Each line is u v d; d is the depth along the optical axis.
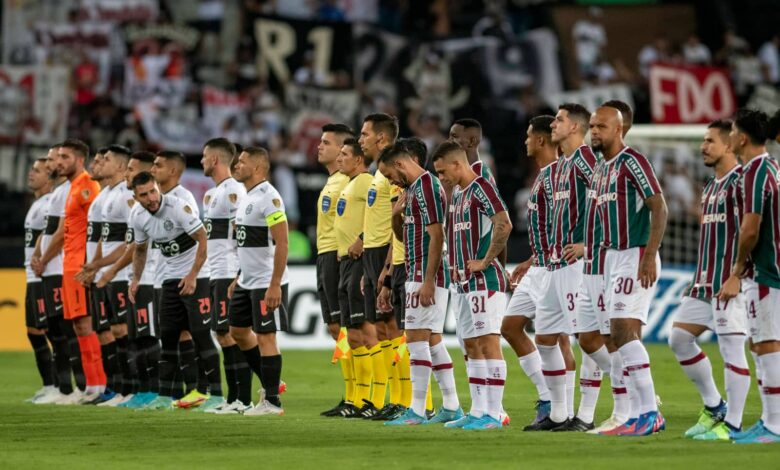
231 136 90.31
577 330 31.92
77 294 45.75
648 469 23.88
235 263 40.59
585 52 96.00
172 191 42.09
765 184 28.36
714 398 31.80
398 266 36.31
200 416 38.69
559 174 32.81
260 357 39.41
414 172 34.16
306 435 31.84
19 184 86.06
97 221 46.03
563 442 29.19
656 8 97.44
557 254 32.44
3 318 69.31
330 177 40.00
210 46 91.19
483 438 30.44
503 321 34.12
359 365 38.12
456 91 94.81
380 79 94.00
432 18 97.50
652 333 71.00
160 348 45.56
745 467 23.98
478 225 33.22
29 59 89.75
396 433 32.09
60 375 46.59
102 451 28.86
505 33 95.75
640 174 29.89
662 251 78.00
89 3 90.38
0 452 28.98
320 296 40.25
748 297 28.92
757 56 99.06
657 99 95.19
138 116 88.94
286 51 92.38
